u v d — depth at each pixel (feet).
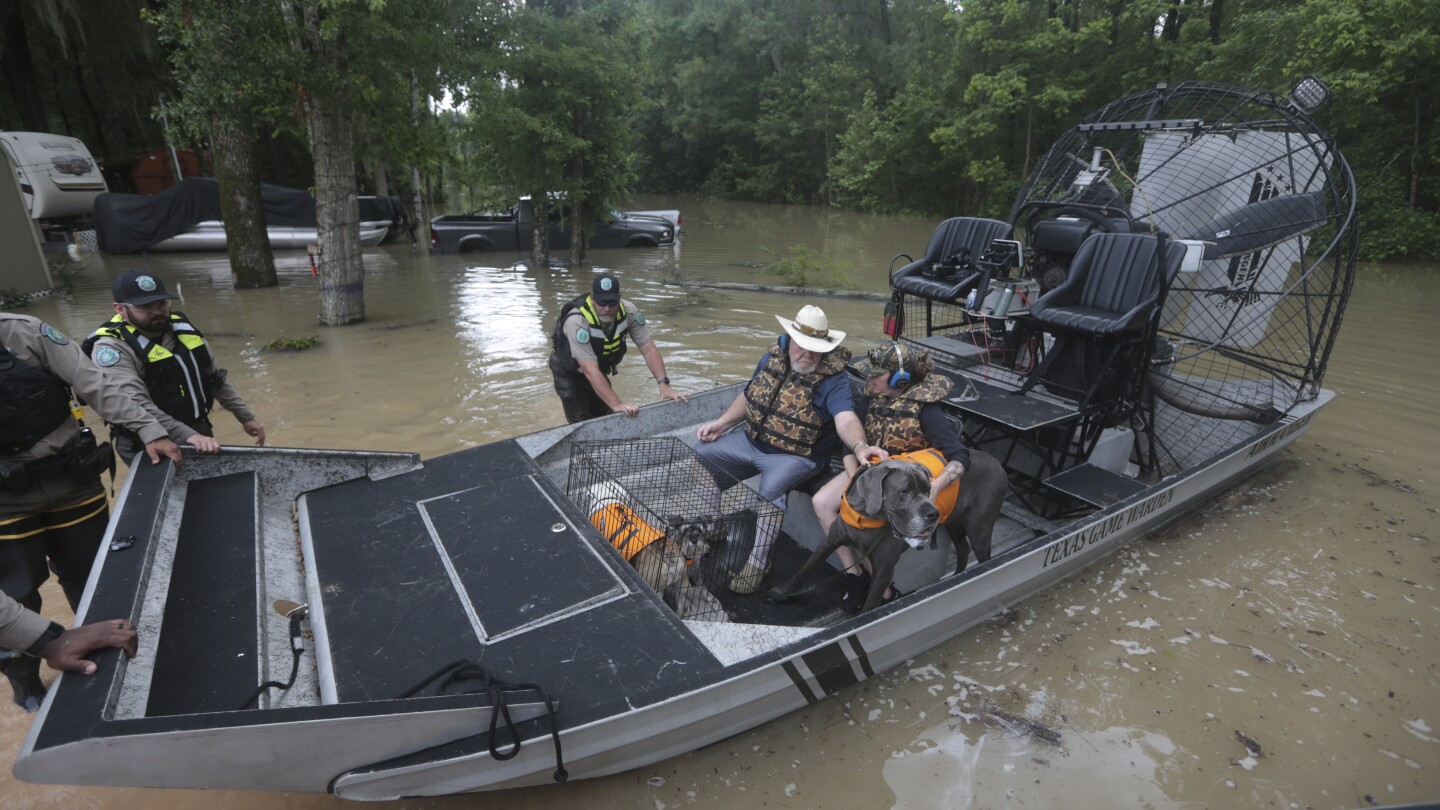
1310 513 16.99
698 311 37.04
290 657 8.87
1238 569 14.66
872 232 76.33
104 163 69.87
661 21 141.59
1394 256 54.24
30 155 55.67
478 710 7.72
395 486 12.30
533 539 10.78
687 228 79.30
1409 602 13.73
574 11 50.75
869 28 121.90
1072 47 78.74
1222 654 12.17
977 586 11.60
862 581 12.55
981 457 12.59
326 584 9.76
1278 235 18.93
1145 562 14.76
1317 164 19.15
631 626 9.25
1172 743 10.34
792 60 129.29
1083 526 13.04
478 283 45.06
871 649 10.44
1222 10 73.05
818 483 13.85
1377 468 19.47
